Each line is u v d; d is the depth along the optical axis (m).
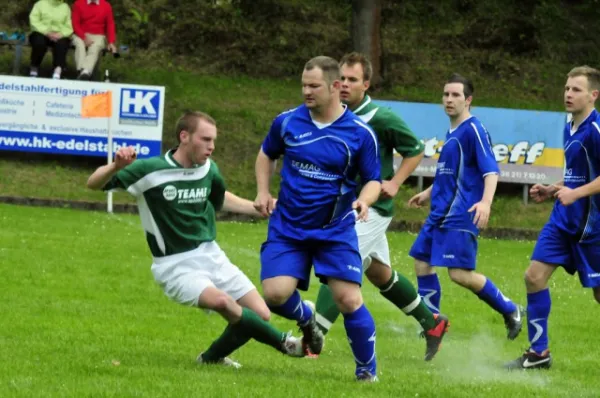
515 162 45.00
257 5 58.88
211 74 54.50
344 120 13.57
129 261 26.30
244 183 45.72
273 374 13.75
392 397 12.39
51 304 19.30
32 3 57.00
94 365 13.44
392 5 60.78
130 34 56.41
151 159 13.71
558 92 55.56
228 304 13.67
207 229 14.12
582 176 16.17
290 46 57.03
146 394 11.66
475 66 57.00
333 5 60.88
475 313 22.11
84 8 47.34
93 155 44.41
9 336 15.69
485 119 44.84
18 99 44.41
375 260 16.50
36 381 12.20
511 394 13.29
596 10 62.12
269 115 50.50
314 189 13.54
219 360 14.29
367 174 13.62
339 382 13.24
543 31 59.78
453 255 18.09
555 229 16.31
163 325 17.88
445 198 18.22
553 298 25.42
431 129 44.59
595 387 14.49
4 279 22.11
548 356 16.16
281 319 19.97
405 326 20.17
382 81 53.50
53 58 47.16
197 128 13.57
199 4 58.38
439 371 15.33
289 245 13.75
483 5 61.50
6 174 44.41
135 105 44.22
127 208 41.66
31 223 34.12
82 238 30.67
